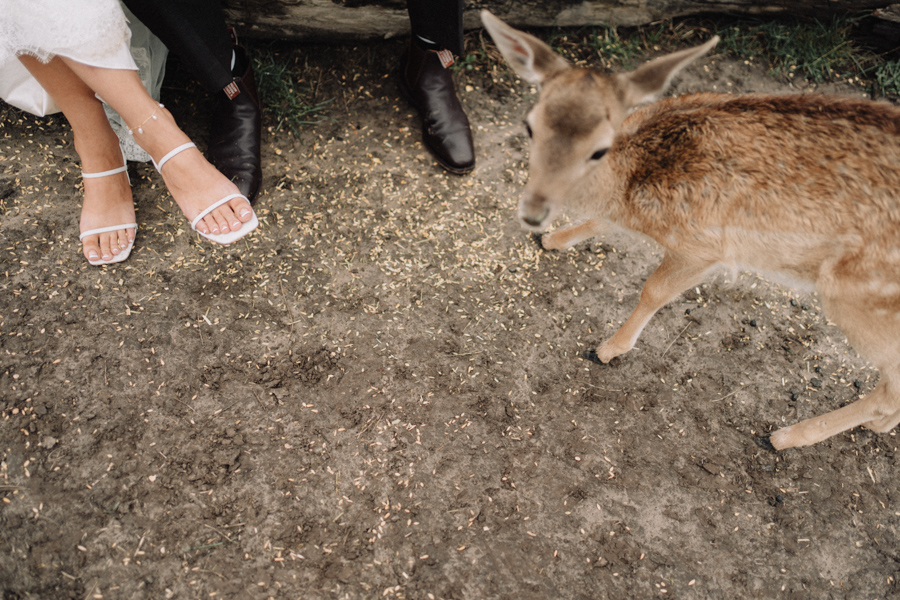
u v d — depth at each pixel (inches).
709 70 165.3
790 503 107.1
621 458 109.0
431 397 112.2
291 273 124.2
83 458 98.2
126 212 121.0
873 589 99.9
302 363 113.4
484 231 135.3
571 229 129.3
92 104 109.6
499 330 122.0
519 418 111.7
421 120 144.4
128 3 103.7
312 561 93.6
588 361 120.3
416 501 101.0
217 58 115.9
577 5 159.6
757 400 118.6
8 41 94.1
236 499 97.8
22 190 125.6
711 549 101.0
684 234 99.9
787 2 163.5
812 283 101.7
